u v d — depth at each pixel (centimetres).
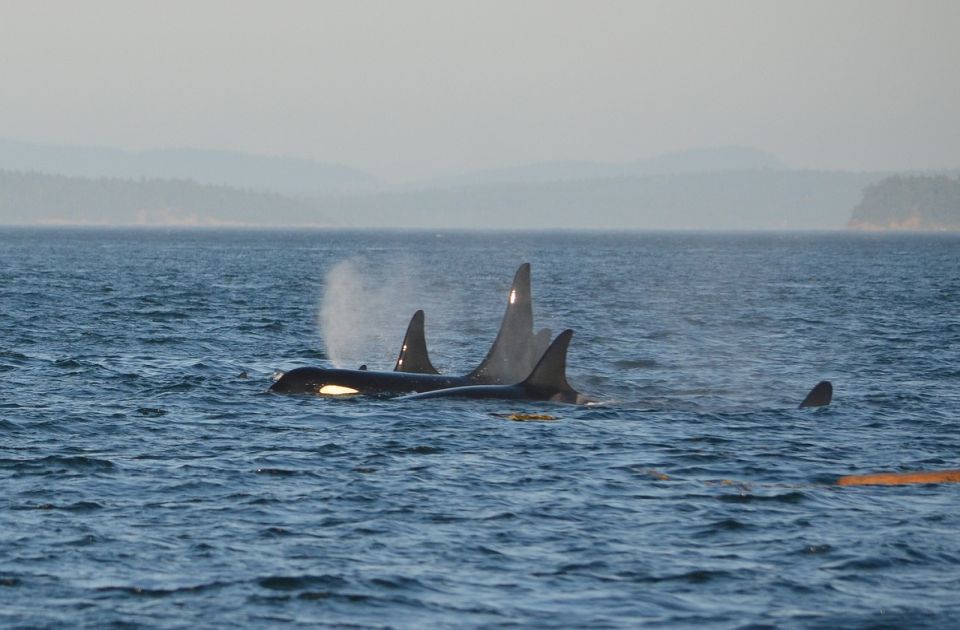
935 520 6022
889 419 9200
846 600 4844
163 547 5431
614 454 7612
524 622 4591
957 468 7388
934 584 5047
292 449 7619
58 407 9169
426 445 7781
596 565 5272
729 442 8094
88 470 6944
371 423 8525
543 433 8269
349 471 7006
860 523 5966
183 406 9262
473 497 6412
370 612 4675
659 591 4944
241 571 5109
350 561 5269
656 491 6612
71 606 4672
